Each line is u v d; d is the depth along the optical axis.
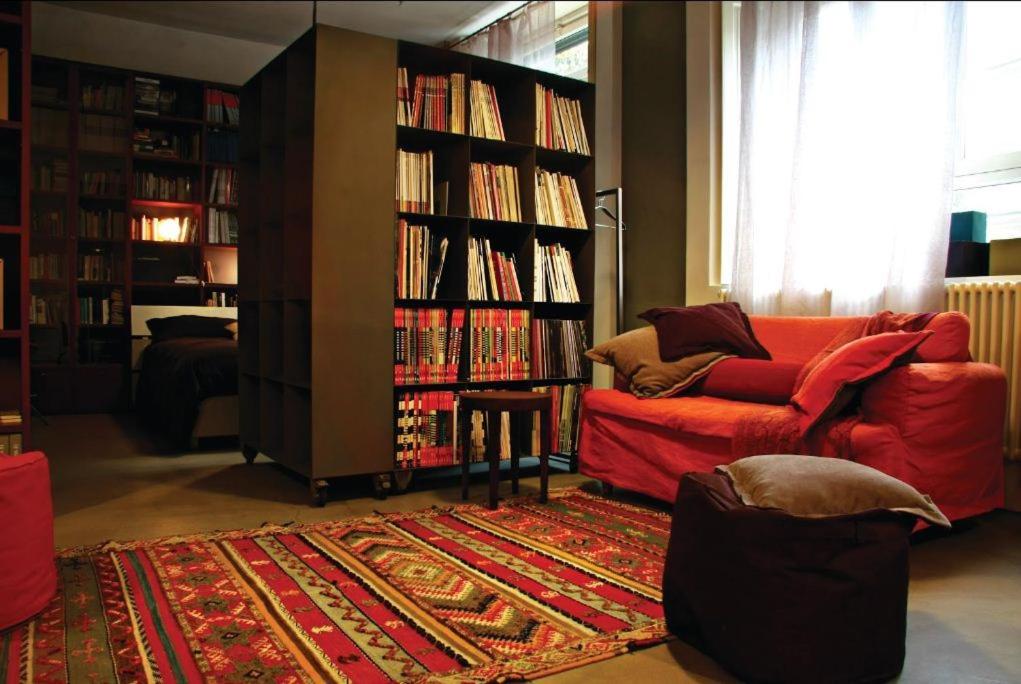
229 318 6.52
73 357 6.35
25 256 2.93
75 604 2.08
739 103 4.24
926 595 2.28
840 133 3.74
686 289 4.52
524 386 4.00
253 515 3.09
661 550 2.66
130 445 4.81
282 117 3.87
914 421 2.59
